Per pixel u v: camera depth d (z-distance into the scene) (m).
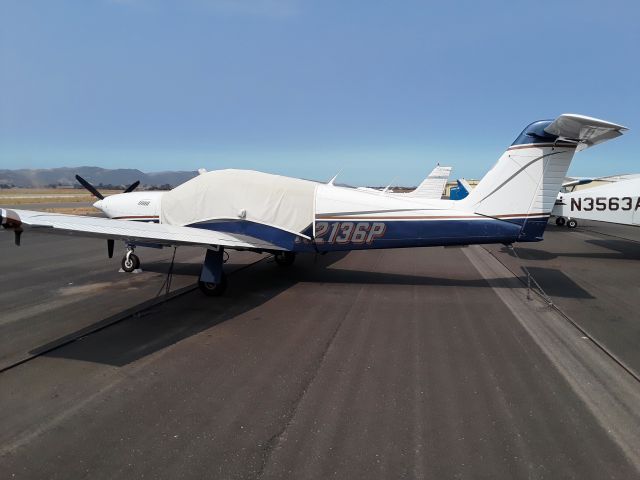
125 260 8.11
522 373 3.73
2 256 10.12
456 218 6.85
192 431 2.79
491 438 2.73
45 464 2.45
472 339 4.60
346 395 3.30
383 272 8.42
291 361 3.98
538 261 10.02
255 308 5.79
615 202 11.47
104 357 4.05
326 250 7.32
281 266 8.95
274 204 7.24
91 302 5.99
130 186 9.77
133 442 2.66
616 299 6.38
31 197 53.34
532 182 6.60
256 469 2.40
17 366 3.84
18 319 5.20
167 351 4.22
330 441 2.68
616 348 4.34
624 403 3.20
